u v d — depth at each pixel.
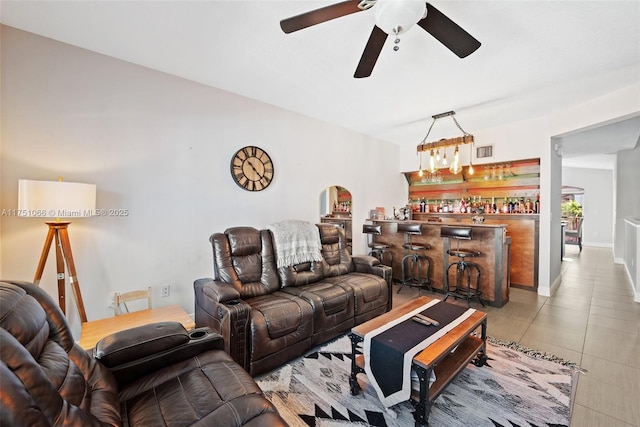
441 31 1.60
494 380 2.06
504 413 1.74
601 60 2.50
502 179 4.98
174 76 2.88
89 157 2.44
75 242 2.39
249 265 2.83
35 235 2.24
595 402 1.83
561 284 4.60
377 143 5.39
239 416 1.11
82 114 2.41
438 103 3.57
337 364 2.31
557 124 3.91
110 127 2.54
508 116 4.09
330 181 4.50
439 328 1.94
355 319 2.88
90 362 1.31
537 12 1.88
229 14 1.94
